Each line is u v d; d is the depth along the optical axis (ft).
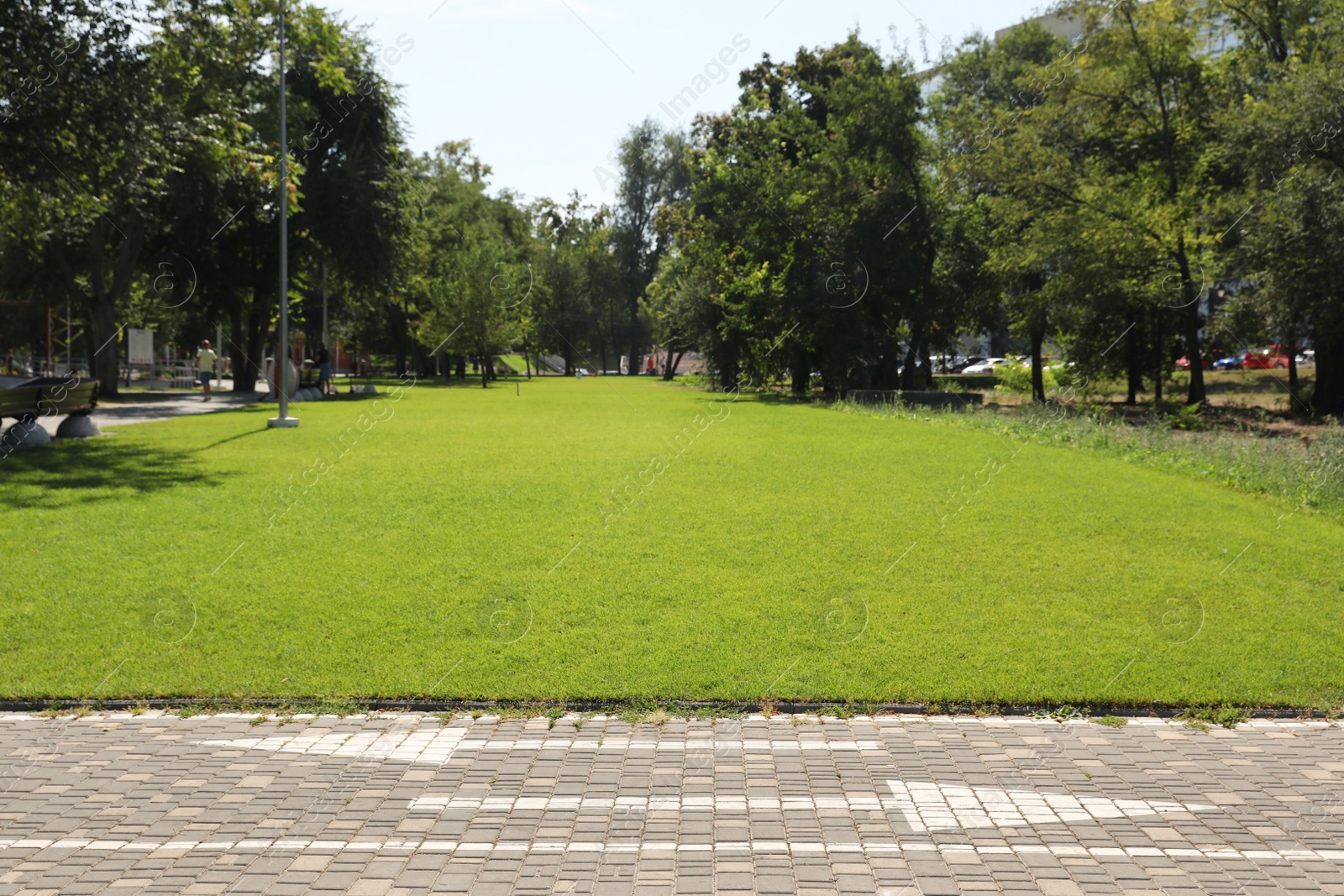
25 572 30.25
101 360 124.06
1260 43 108.27
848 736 19.16
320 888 13.35
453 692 21.09
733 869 13.89
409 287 166.40
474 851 14.43
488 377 212.84
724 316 154.71
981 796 16.42
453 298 182.19
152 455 58.65
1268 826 15.34
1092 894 13.25
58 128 61.36
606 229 271.49
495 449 63.72
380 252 129.39
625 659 23.26
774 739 18.99
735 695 21.04
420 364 233.76
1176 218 99.04
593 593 28.78
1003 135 111.04
